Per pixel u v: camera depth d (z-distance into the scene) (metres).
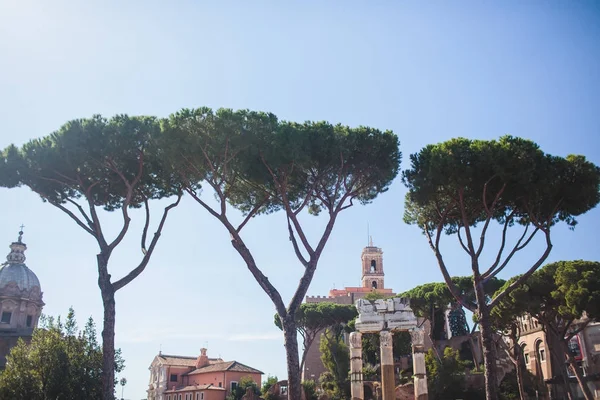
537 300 45.47
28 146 33.69
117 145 32.88
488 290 60.88
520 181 31.06
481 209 34.84
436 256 34.44
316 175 33.88
